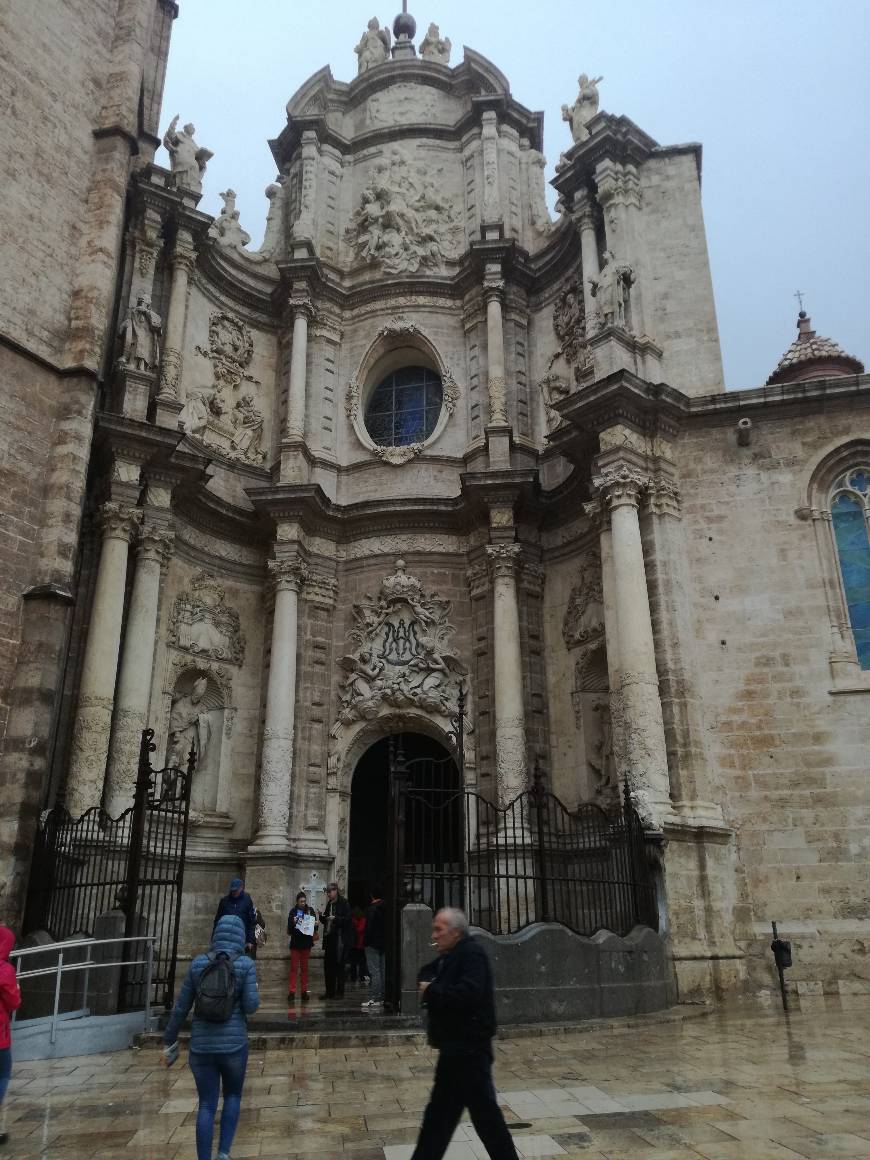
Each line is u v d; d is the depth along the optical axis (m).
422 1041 11.52
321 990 17.58
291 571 23.31
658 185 22.64
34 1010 13.75
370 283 27.00
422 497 24.08
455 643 23.64
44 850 15.82
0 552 17.39
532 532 23.77
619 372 18.89
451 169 28.59
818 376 24.70
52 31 20.70
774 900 16.95
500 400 24.73
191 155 25.47
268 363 26.92
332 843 22.22
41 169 19.80
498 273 25.84
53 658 17.19
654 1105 7.74
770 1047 10.78
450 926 5.54
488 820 19.98
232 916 6.62
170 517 21.77
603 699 21.64
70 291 19.89
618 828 16.14
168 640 22.05
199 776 22.03
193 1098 8.73
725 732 18.11
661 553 19.03
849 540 19.09
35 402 18.61
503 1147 4.99
